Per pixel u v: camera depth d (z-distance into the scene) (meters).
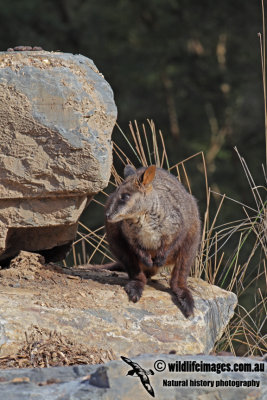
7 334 9.34
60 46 30.98
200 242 12.96
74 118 10.32
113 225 11.41
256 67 31.62
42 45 29.56
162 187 11.42
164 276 12.24
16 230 11.14
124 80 31.64
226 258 20.66
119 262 12.35
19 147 10.30
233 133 31.67
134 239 11.15
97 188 10.60
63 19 31.31
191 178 28.59
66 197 10.72
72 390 7.68
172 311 10.41
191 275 12.77
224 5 31.53
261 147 31.17
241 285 12.77
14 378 8.09
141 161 13.55
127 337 9.78
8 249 11.50
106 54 31.42
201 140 31.64
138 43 32.00
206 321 10.56
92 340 9.61
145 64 31.20
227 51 32.19
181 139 31.48
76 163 10.42
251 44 31.73
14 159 10.34
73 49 31.20
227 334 11.99
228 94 31.86
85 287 10.73
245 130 31.84
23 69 10.27
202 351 9.95
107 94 10.80
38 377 8.12
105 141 10.68
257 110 31.86
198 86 32.06
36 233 11.34
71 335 9.57
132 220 11.05
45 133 10.30
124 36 32.06
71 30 31.05
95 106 10.54
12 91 10.19
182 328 10.14
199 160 29.86
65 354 9.30
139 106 31.81
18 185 10.45
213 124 32.00
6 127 10.26
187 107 32.19
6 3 29.28
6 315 9.52
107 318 9.95
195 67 31.89
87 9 31.97
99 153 10.48
